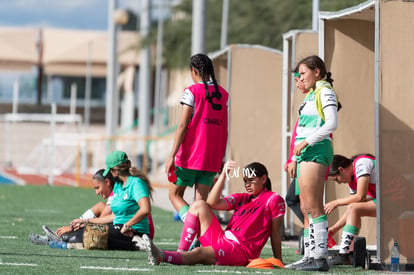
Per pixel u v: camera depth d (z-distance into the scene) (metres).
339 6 54.62
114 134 101.12
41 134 157.88
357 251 21.36
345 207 27.44
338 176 23.33
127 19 100.75
